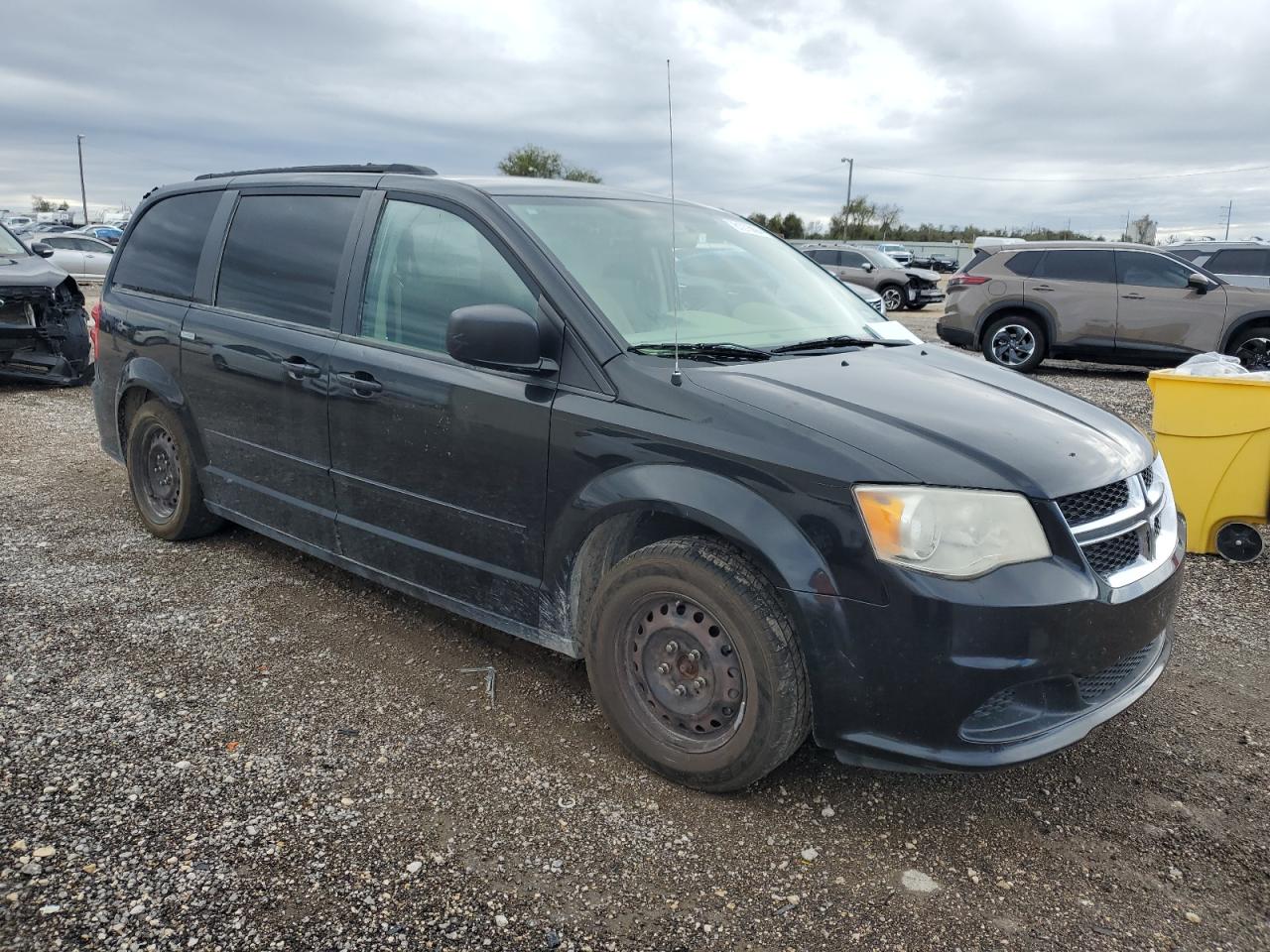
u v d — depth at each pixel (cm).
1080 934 224
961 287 1307
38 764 276
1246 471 488
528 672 347
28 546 461
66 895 222
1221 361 514
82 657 346
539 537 299
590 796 272
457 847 247
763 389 272
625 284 319
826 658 245
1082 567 245
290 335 378
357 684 333
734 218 425
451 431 317
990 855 253
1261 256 1399
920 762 242
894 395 282
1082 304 1214
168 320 441
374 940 213
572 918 223
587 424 283
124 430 489
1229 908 234
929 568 235
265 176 425
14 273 876
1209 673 367
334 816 257
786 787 280
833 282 415
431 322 334
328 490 370
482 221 325
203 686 328
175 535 463
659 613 276
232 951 208
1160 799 281
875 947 218
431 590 341
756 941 218
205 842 244
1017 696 246
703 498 258
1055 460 255
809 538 245
